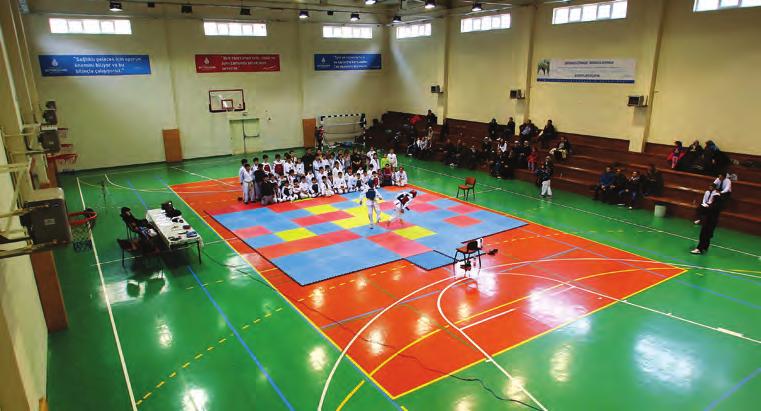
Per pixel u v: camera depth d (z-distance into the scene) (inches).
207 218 621.9
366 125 1221.1
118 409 271.4
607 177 687.1
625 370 304.8
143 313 378.3
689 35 651.5
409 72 1154.7
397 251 502.3
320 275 442.9
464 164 924.0
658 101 698.2
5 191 261.3
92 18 867.4
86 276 446.3
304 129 1139.3
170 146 979.3
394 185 791.1
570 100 812.6
